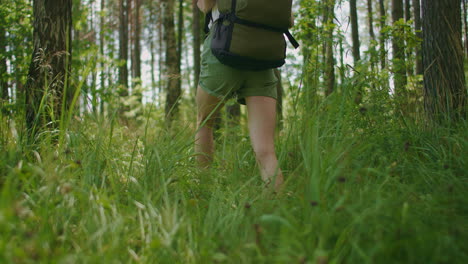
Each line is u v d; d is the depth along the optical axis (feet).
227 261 4.31
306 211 4.84
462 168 6.92
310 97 8.12
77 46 24.18
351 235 4.51
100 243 4.48
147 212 5.68
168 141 8.36
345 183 5.56
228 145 10.83
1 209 3.93
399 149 7.94
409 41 12.94
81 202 5.60
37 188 5.64
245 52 6.81
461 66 11.27
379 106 9.30
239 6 6.71
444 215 4.83
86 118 8.34
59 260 4.00
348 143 7.08
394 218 4.30
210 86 7.56
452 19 11.31
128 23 56.08
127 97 29.53
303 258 3.71
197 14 40.55
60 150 6.88
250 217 5.23
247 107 7.48
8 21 18.89
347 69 8.81
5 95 14.73
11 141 7.75
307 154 5.94
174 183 7.10
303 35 15.02
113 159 7.58
